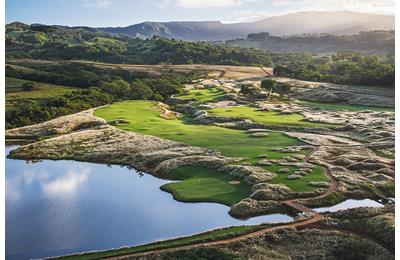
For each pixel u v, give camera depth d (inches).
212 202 2087.8
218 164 2596.0
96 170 2760.8
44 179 2559.1
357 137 3403.1
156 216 1915.6
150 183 2452.0
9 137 3747.5
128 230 1758.1
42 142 3412.9
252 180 2260.1
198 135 3491.6
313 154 2783.0
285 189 2118.6
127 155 3024.1
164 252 1488.7
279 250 1520.7
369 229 1644.9
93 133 3629.4
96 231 1743.4
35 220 1875.0
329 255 1469.0
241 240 1576.0
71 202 2117.4
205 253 1470.2
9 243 1642.5
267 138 3331.7
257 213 1913.1
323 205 2000.5
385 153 2886.3
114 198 2178.9
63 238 1676.9
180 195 2169.0
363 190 2166.6
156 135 3538.4
